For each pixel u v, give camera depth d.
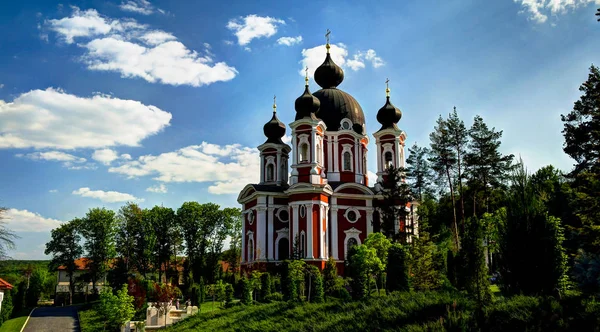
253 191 66.81
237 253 98.00
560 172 76.75
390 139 68.25
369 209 65.06
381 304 27.98
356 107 70.75
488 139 61.19
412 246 49.47
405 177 64.50
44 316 64.69
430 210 80.94
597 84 37.81
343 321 26.88
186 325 40.97
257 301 49.25
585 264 24.64
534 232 24.17
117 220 91.06
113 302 46.50
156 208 93.00
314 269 49.66
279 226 64.75
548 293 23.55
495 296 27.28
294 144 64.19
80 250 89.81
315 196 60.81
